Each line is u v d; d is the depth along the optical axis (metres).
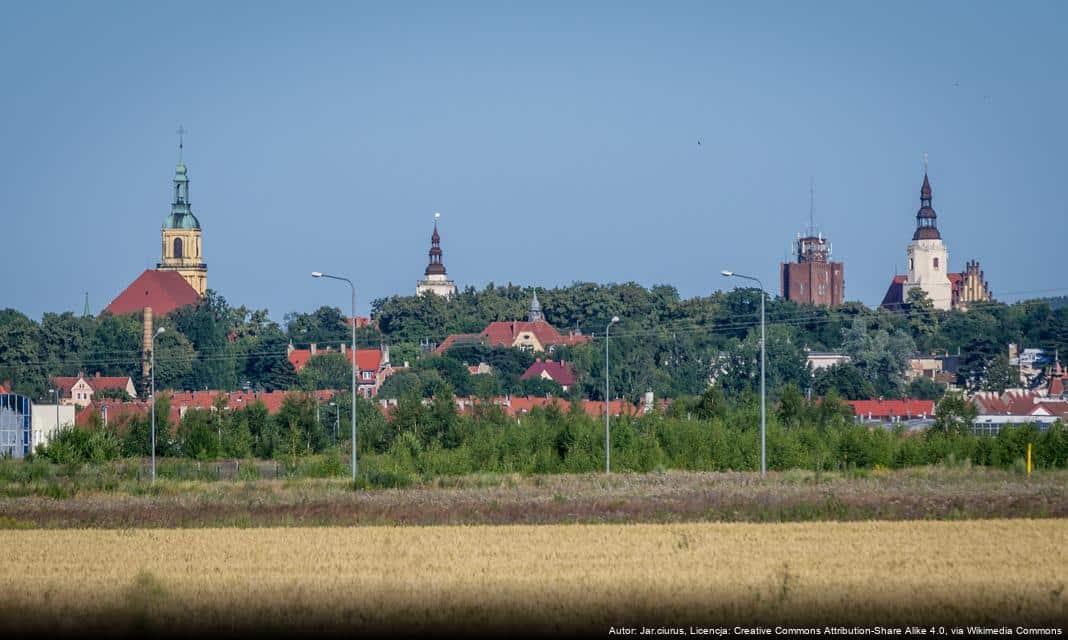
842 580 199.62
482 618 174.88
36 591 198.88
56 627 173.38
